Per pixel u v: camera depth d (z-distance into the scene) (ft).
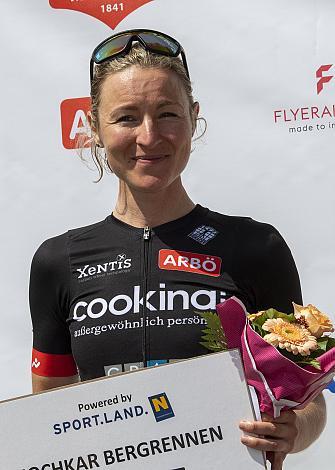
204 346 5.58
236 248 5.98
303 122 7.89
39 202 8.29
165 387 5.17
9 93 8.29
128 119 5.82
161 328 5.71
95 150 6.74
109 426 5.17
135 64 5.82
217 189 8.05
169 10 8.03
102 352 5.79
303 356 4.94
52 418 5.21
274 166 7.95
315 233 7.89
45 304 6.28
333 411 7.85
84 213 8.23
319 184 7.88
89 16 8.15
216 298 5.79
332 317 7.86
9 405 5.24
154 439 5.12
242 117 7.99
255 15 7.91
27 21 8.23
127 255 6.05
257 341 4.92
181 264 5.94
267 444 4.99
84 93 8.19
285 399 5.02
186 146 5.91
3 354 8.34
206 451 5.08
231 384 5.12
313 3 7.81
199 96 8.03
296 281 6.18
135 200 6.14
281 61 7.89
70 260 6.19
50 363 6.39
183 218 6.16
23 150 8.29
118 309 5.84
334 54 7.79
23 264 8.31
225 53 7.97
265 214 7.98
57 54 8.21
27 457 5.17
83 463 5.13
